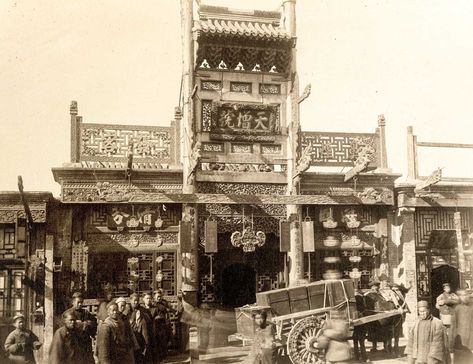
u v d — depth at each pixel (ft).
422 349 29.81
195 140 50.39
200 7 52.31
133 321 38.75
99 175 47.78
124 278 47.96
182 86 51.47
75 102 47.93
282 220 51.44
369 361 41.01
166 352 41.88
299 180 51.57
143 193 45.06
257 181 51.62
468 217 56.49
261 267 52.26
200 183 50.44
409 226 53.06
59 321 45.32
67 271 46.68
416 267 54.03
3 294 44.50
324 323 37.73
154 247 48.96
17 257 44.75
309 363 36.96
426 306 30.32
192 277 48.19
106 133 48.24
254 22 53.78
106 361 29.60
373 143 54.19
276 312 38.50
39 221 45.01
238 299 58.18
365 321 40.01
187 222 46.62
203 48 51.44
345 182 53.47
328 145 53.16
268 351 32.22
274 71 55.72
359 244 53.83
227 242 51.13
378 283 46.24
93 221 47.91
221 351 44.21
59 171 46.39
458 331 37.35
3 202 44.88
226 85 52.21
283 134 52.95
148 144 49.21
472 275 54.90
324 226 52.60
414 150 55.42
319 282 40.19
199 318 43.78
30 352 33.27
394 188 53.98
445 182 55.16
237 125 51.96
